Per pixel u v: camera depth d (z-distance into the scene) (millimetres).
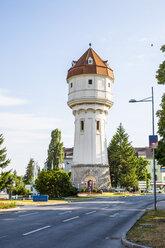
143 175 89438
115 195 57281
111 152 84062
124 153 81750
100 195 55281
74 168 61344
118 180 81938
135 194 71375
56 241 10656
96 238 11594
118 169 82125
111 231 13422
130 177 78375
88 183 60281
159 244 9820
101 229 13969
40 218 17875
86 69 62219
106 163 62188
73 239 11203
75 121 64312
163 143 25078
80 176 59875
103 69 63156
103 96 61969
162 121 24219
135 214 21422
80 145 61812
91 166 59781
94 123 62062
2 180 49625
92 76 62219
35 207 27719
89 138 61500
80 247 9797
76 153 62219
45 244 10055
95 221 16953
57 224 15266
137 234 11773
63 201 37000
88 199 45000
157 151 25125
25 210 24000
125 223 16250
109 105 63656
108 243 10648
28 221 16297
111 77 64188
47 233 12352
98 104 62406
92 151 60906
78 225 15109
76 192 51406
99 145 61625
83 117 62688
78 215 20094
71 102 62969
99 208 26688
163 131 24625
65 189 45969
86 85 61812
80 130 62500
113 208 26875
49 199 41750
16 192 65000
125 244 10203
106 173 61062
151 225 14617
